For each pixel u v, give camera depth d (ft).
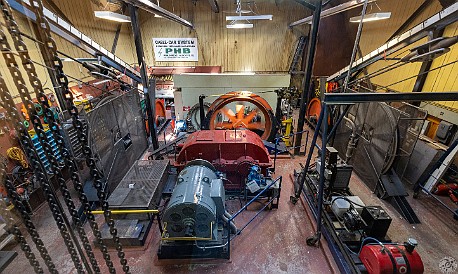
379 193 18.69
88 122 14.88
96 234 6.40
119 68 21.34
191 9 41.06
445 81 21.15
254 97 24.07
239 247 14.12
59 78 4.83
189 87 30.01
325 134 11.62
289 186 19.97
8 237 13.60
